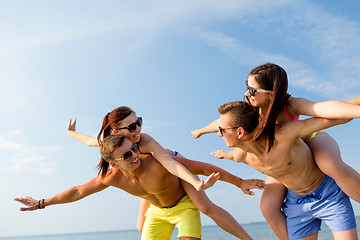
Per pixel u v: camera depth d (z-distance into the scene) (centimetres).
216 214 457
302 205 416
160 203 477
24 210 480
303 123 349
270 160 376
